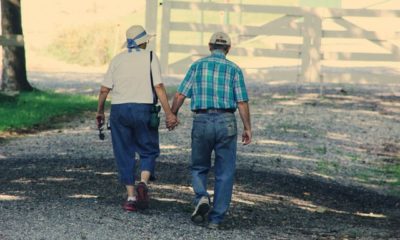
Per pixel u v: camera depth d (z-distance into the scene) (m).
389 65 88.19
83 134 46.94
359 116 57.66
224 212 25.48
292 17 69.12
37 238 22.31
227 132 25.41
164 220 25.64
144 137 26.81
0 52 104.38
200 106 25.48
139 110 26.59
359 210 31.78
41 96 63.56
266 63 90.81
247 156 41.50
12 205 26.44
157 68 26.78
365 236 26.14
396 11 68.25
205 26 69.00
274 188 33.88
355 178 39.38
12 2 66.44
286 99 64.44
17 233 22.72
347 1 109.62
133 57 26.86
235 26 69.12
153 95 26.83
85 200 27.81
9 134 46.38
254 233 25.09
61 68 92.56
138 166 36.28
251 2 115.81
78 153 39.97
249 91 68.94
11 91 62.47
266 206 29.88
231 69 25.50
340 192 35.22
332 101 64.06
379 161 44.25
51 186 30.23
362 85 74.94
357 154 45.53
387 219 30.23
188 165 37.28
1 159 37.56
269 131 50.25
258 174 36.47
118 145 26.77
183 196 29.77
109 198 28.41
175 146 43.16
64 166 35.31
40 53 100.56
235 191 32.09
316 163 41.84
